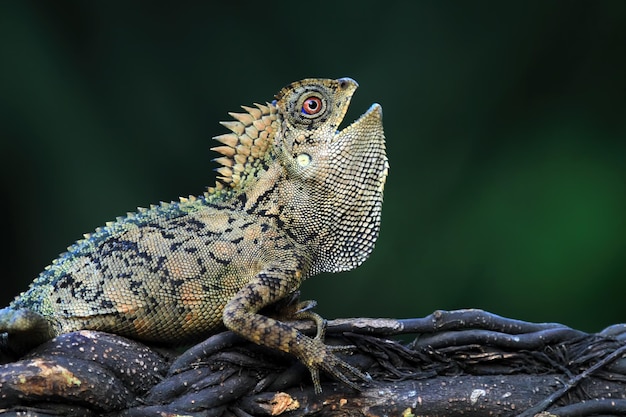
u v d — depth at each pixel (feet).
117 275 16.06
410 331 15.06
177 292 16.14
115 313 15.81
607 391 14.69
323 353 14.40
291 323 15.42
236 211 17.13
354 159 17.29
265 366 14.42
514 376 14.89
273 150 17.42
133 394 13.93
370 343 14.93
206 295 16.29
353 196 17.28
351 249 17.42
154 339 16.31
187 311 16.20
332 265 17.46
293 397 14.34
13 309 14.96
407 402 14.32
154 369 14.24
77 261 16.34
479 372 14.99
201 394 13.85
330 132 17.31
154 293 16.03
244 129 17.42
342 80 17.48
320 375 14.70
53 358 13.39
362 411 14.32
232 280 16.47
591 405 14.30
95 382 13.32
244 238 16.72
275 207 17.16
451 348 15.01
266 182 17.30
